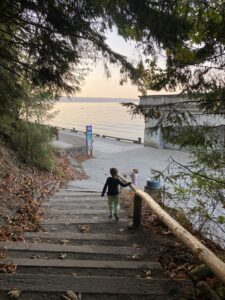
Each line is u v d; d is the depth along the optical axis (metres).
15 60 6.14
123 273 4.55
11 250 5.32
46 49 5.74
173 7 4.77
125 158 24.88
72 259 5.10
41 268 4.60
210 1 4.64
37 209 8.45
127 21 5.23
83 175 18.53
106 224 7.26
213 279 4.29
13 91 7.33
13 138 13.75
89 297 3.79
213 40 4.93
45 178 13.55
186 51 5.11
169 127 5.28
